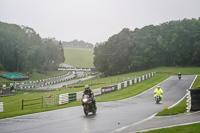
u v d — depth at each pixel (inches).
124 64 4409.5
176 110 650.2
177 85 1903.3
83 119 589.6
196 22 4372.5
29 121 570.3
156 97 1016.9
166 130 395.9
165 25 4608.8
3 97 1975.9
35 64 4790.8
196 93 647.8
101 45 5447.8
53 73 5930.1
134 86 1982.0
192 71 3597.4
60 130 450.9
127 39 4328.3
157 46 4505.4
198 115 558.6
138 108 830.5
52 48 6053.2
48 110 820.6
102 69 4539.9
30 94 1989.4
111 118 597.9
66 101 1186.0
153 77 2743.6
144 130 421.7
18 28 5797.2
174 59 4468.5
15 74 4330.7
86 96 668.7
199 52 4227.4
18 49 4840.1
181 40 4252.0
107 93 1630.2
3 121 577.6
